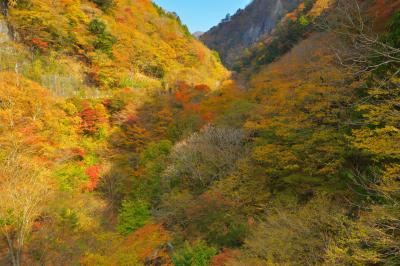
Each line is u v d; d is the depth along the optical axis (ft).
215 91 118.93
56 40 135.33
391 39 33.81
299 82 47.73
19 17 120.98
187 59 222.69
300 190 40.83
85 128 102.17
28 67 113.09
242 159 55.06
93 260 46.60
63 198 63.67
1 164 59.52
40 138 78.54
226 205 49.03
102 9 195.31
